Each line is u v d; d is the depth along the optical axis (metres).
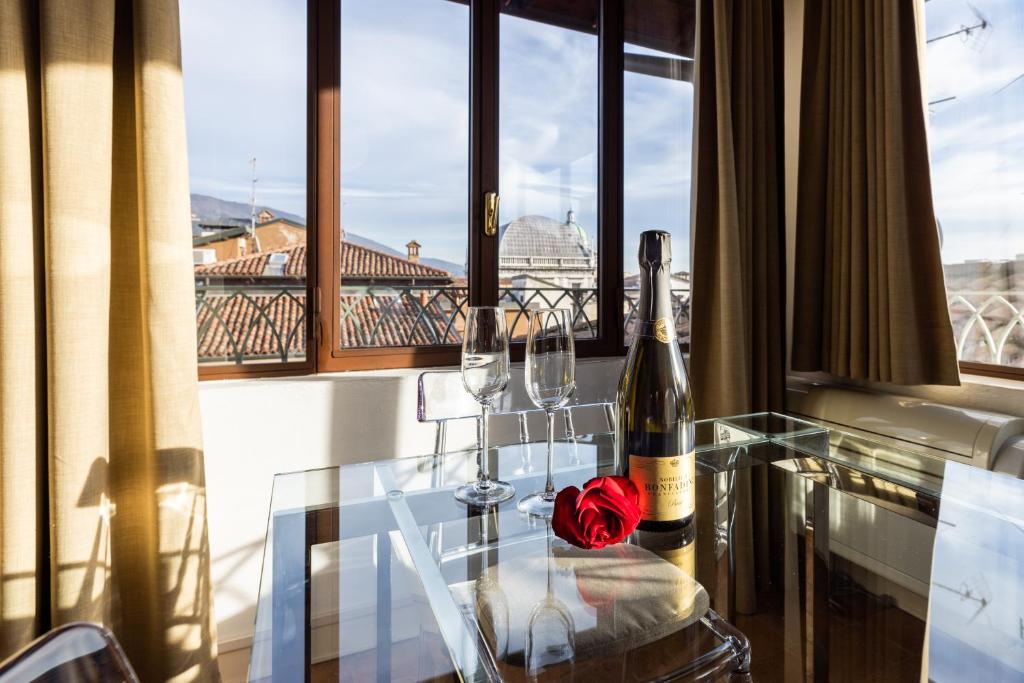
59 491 1.29
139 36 1.42
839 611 0.73
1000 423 1.68
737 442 1.38
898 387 2.17
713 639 0.63
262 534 1.82
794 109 2.57
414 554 0.80
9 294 1.26
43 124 1.30
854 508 1.03
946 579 0.82
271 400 1.82
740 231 2.23
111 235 1.49
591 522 0.70
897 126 1.94
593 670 0.57
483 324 1.00
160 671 1.46
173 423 1.45
